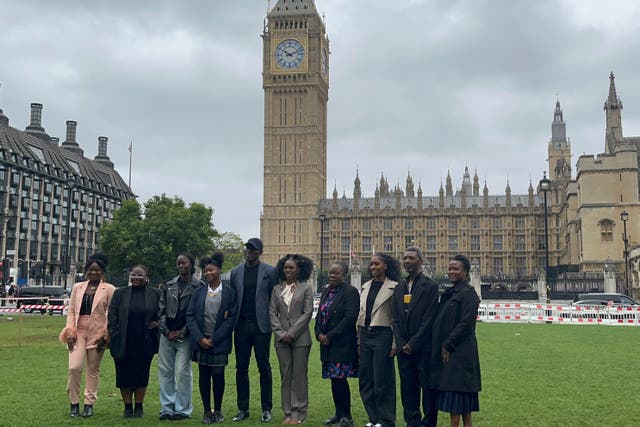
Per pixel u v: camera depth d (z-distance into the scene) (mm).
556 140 180250
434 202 159375
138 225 85625
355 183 156500
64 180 116875
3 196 101812
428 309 12055
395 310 12328
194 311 13203
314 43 158125
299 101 156625
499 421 12742
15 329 35469
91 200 130375
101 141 151625
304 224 153125
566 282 76438
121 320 13211
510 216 148500
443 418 13422
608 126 102125
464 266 11844
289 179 154875
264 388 13258
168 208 87438
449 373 11297
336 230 154375
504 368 19969
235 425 12578
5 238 101750
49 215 114688
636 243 89562
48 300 52281
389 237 153750
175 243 85875
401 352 12102
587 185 93062
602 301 50906
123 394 13289
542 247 146875
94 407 14281
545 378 17938
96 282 14062
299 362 13023
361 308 12812
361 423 13047
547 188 48844
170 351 13438
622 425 12359
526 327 39625
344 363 12727
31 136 116875
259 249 13742
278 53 157375
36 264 70000
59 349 24734
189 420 13008
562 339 30469
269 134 156625
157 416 13422
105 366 20844
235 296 13352
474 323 11422
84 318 13625
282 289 13430
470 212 150875
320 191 161500
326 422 12773
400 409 14586
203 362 12898
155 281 88812
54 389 15953
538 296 74750
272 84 156875
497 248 149250
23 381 17094
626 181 91375
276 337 13078
